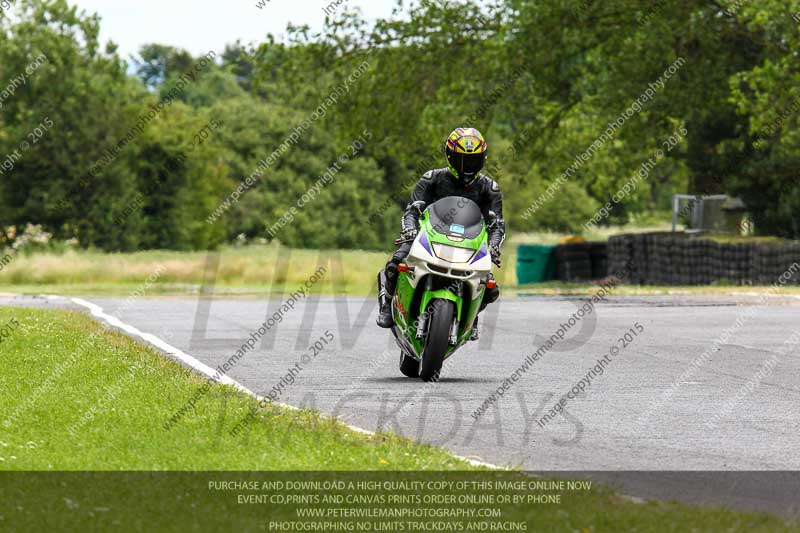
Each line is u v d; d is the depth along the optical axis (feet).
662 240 398.62
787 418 113.19
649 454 94.43
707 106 440.04
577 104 474.90
